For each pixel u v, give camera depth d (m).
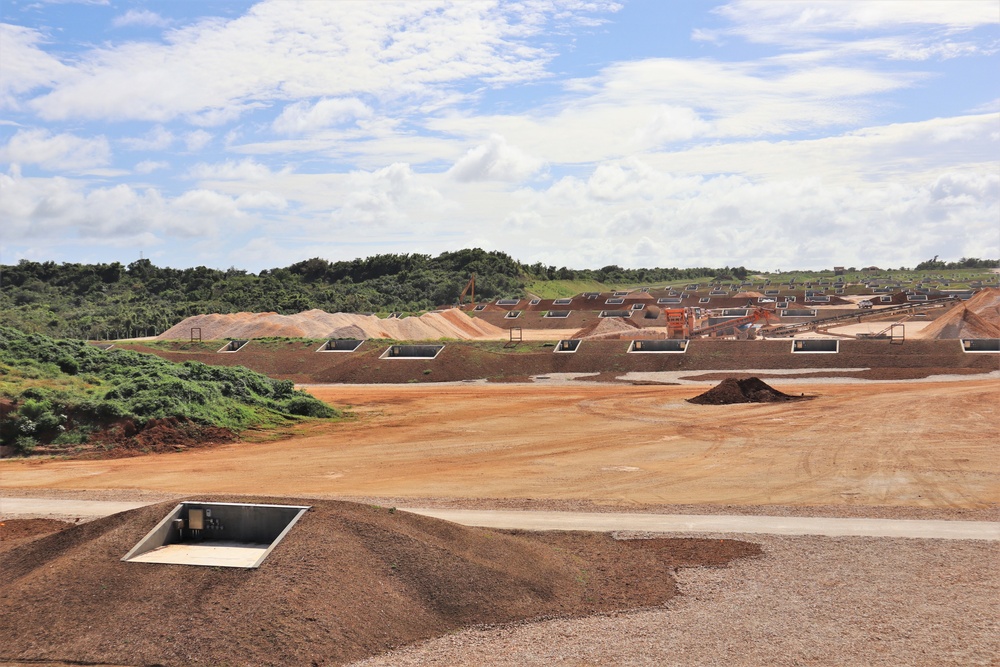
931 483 28.16
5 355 42.38
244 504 17.23
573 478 29.91
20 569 16.36
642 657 13.61
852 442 36.09
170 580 14.89
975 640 14.19
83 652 13.29
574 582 17.25
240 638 13.37
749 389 50.47
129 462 33.72
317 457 34.81
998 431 38.09
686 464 32.19
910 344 66.56
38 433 35.66
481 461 33.53
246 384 46.00
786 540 20.70
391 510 17.92
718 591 16.88
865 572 18.03
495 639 14.38
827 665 13.26
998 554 19.33
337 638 13.69
